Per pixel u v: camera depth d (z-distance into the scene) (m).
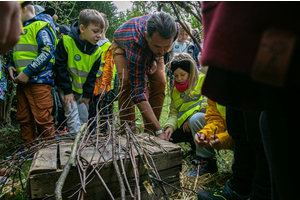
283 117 0.51
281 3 0.47
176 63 2.04
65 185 1.08
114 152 1.15
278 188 0.56
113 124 1.41
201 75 2.09
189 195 1.43
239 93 0.63
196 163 1.88
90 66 2.40
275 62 0.47
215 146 1.52
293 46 0.46
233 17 0.52
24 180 1.65
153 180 1.21
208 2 0.61
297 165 0.51
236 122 1.10
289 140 0.51
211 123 1.62
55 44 2.30
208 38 0.58
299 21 0.46
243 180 1.13
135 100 1.97
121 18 9.57
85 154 1.24
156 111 2.36
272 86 0.52
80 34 2.35
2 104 3.36
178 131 2.17
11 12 0.43
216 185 1.59
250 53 0.50
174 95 2.22
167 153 1.34
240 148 1.12
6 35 0.43
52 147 1.37
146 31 1.79
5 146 2.39
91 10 2.30
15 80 2.01
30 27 2.10
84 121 2.48
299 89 0.49
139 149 1.34
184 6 0.87
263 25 0.49
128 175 1.22
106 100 2.95
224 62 0.53
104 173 1.15
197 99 2.09
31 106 2.09
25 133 2.18
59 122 2.76
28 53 2.10
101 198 1.16
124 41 1.98
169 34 1.67
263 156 0.90
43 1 3.52
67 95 2.29
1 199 1.42
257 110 0.63
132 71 1.95
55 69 2.32
